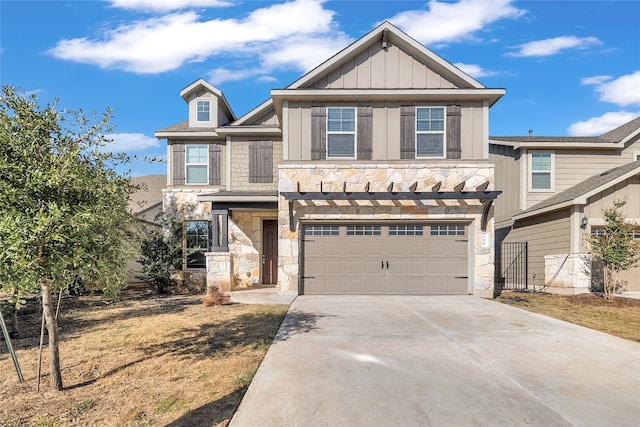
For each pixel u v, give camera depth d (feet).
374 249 36.09
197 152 48.01
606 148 47.16
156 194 64.08
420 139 36.27
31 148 13.24
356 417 11.67
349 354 17.80
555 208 39.63
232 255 40.83
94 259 14.02
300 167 35.91
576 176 47.39
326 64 35.65
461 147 36.09
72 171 13.10
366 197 33.73
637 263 37.01
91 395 13.79
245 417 11.66
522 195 47.06
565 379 14.85
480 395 13.32
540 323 24.21
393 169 35.86
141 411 12.44
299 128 36.24
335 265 36.11
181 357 17.93
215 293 33.55
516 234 48.49
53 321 14.40
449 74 36.42
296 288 35.35
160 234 44.57
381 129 36.19
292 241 35.58
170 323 25.09
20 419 11.96
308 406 12.40
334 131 36.40
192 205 47.29
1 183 12.17
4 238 11.55
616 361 17.04
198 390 14.11
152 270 40.88
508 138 51.72
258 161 46.75
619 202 36.11
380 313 27.14
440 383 14.38
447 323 24.07
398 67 36.60
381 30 35.55
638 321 26.13
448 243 35.96
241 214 44.80
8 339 15.35
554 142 46.42
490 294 35.22
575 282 37.58
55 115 14.21
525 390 13.78
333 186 35.86
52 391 14.14
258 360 17.28
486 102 36.11
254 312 28.04
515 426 11.22
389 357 17.39
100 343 20.49
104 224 14.99
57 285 13.65
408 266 35.96
